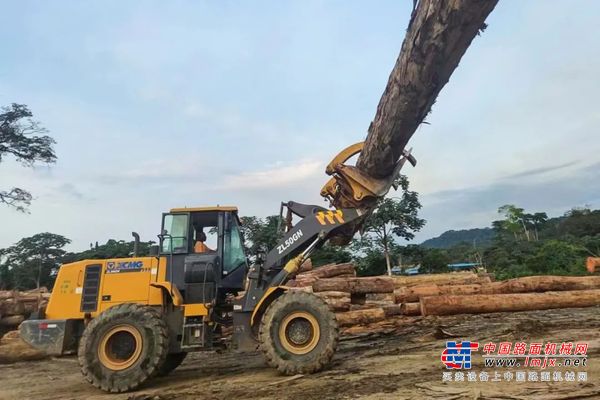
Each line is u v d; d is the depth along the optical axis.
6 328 12.91
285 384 5.35
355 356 6.79
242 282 6.98
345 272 12.35
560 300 9.77
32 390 6.58
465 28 3.61
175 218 6.81
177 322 6.36
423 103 4.50
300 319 5.93
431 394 4.44
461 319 9.24
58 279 6.66
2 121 27.14
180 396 5.28
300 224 6.79
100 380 5.75
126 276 6.56
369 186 6.30
